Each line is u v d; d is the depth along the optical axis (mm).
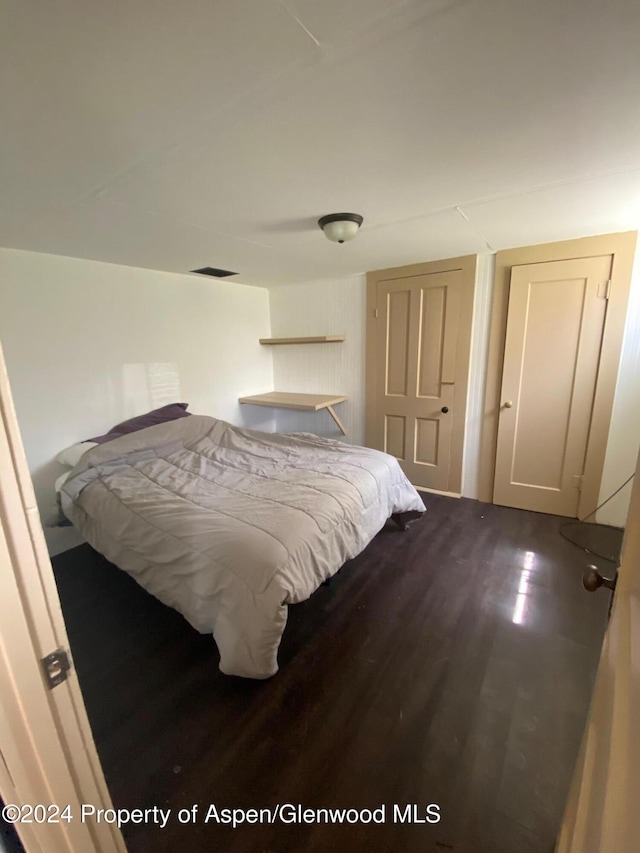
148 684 1578
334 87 972
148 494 2094
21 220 1836
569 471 2852
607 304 2514
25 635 546
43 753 580
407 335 3320
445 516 2992
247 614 1460
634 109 1084
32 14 714
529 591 2098
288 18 758
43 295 2459
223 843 1065
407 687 1530
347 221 1929
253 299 4004
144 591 2215
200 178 1467
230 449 2891
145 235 2164
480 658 1667
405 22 774
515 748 1296
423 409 3365
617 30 796
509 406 2967
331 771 1233
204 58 854
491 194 1707
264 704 1470
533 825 1092
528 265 2699
